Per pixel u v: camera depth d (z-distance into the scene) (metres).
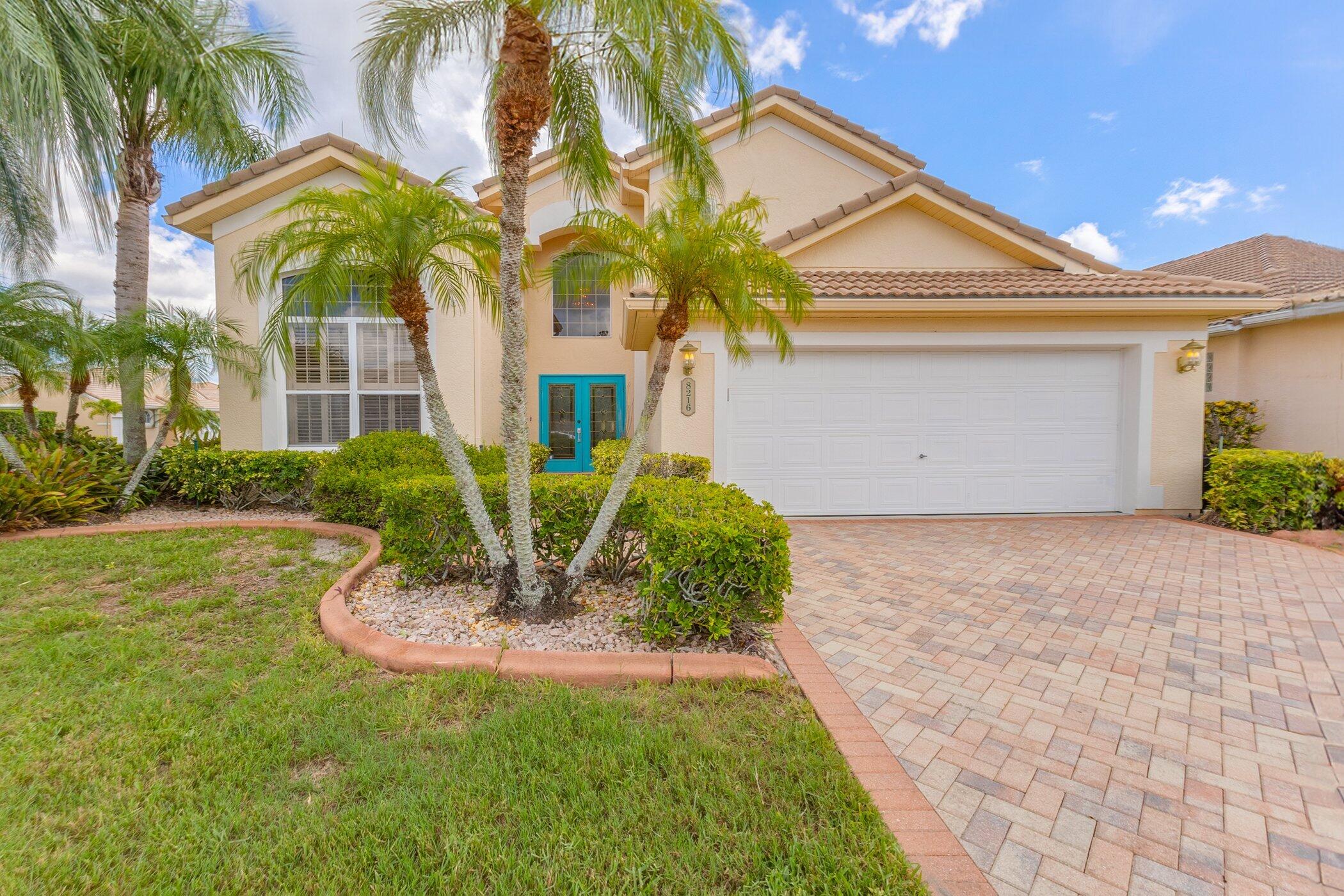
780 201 12.95
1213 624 4.92
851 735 3.13
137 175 9.48
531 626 4.44
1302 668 4.10
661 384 4.67
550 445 15.39
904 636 4.61
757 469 9.54
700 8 3.80
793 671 3.89
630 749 2.89
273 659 3.94
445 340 10.81
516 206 4.00
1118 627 4.85
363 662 3.84
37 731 3.02
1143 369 9.53
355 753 2.87
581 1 3.69
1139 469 9.61
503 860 2.21
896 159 12.80
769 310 4.70
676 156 5.04
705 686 3.59
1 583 5.54
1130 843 2.44
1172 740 3.21
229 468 9.38
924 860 2.29
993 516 9.73
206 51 8.04
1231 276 13.38
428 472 8.27
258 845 2.27
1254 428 10.58
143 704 3.29
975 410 9.72
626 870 2.17
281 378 10.55
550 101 3.92
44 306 8.56
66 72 5.30
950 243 10.98
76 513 8.38
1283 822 2.59
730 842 2.32
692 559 3.88
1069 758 3.04
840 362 9.56
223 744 2.94
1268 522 8.35
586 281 4.72
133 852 2.27
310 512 9.55
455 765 2.79
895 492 9.69
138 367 8.81
